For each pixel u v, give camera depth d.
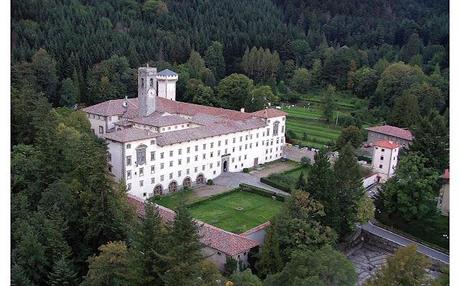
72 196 91.56
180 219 67.19
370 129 179.25
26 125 124.62
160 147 128.75
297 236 90.38
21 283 72.75
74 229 89.75
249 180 146.62
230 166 152.88
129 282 69.62
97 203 87.88
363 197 109.88
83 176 92.31
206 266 71.31
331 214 101.19
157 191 130.88
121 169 121.75
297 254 71.81
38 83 191.75
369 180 146.00
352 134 169.12
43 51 194.75
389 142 152.50
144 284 67.50
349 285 67.19
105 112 164.88
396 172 124.62
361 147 174.75
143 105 164.38
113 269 73.81
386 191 118.88
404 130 177.00
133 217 93.38
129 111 169.62
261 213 121.44
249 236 101.69
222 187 139.50
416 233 113.06
